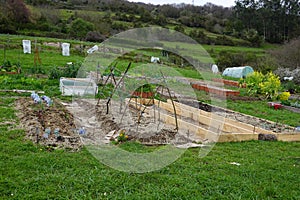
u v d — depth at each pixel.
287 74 20.30
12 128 5.85
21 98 8.70
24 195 3.45
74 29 27.81
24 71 13.38
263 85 13.13
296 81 19.45
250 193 3.85
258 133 6.66
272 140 6.41
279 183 4.22
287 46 24.09
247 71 20.67
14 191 3.51
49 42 24.36
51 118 6.66
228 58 23.88
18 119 6.49
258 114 9.60
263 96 13.44
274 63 22.73
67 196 3.49
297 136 6.59
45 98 7.71
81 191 3.63
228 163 4.83
